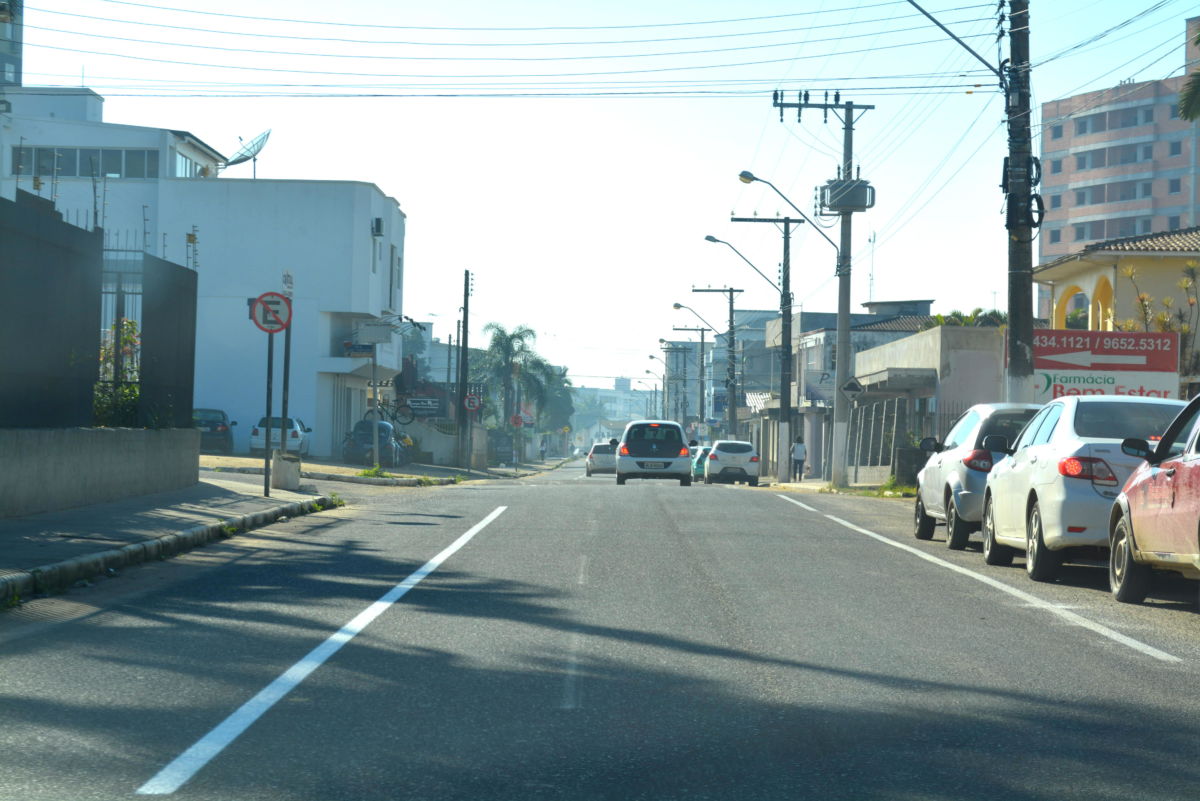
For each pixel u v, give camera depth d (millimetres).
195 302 21641
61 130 49469
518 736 5914
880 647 8281
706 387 148125
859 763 5500
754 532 16250
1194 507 9242
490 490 26422
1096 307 36969
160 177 49125
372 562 12672
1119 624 9445
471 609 9641
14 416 14922
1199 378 32438
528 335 98125
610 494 24422
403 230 55750
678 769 5383
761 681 7180
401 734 5934
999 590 11281
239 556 13211
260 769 5324
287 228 47125
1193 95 27312
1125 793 5070
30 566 10523
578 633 8656
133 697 6641
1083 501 11266
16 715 6230
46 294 15758
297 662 7582
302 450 43844
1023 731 6090
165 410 20109
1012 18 22109
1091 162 104688
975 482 14562
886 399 48562
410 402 57219
